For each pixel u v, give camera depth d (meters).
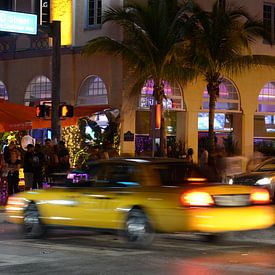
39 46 37.69
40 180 25.97
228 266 12.24
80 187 15.49
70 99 36.31
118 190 14.65
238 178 23.56
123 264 12.33
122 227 14.47
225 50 31.66
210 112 32.81
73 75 36.31
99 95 35.41
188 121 35.81
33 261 12.65
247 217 14.06
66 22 36.94
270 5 38.94
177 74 32.09
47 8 28.75
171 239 16.11
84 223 15.26
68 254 13.62
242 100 37.69
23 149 29.78
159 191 13.98
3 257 13.20
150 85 34.81
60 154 27.12
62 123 32.16
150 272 11.50
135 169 14.62
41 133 37.72
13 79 38.81
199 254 13.77
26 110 29.05
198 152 36.38
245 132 37.75
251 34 33.88
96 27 35.50
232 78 37.25
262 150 38.34
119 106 34.09
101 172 15.27
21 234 17.05
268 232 17.89
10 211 17.16
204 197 13.63
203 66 32.09
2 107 28.56
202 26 31.50
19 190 27.20
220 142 37.25
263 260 13.03
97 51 32.69
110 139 33.84
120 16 31.27
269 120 38.91
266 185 22.62
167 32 30.92
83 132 34.81
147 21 30.95
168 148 35.25
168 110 35.31
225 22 31.33
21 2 38.09
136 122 34.47
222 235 15.48
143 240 14.16
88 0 36.00
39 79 37.78
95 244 15.29
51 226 16.05
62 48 36.53
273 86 39.03
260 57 34.28
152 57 31.12
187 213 13.47
